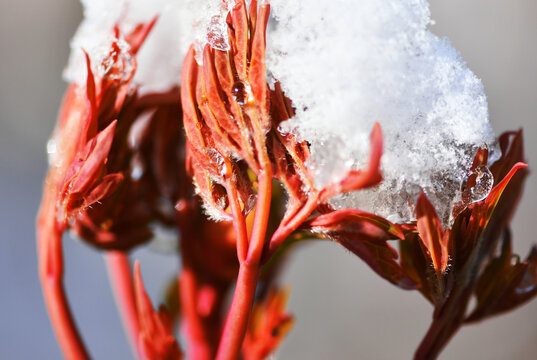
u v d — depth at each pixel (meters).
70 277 0.79
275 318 0.38
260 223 0.30
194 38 0.31
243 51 0.30
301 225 0.31
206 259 0.37
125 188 0.34
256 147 0.30
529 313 0.76
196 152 0.31
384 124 0.29
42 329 0.78
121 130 0.33
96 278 0.80
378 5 0.29
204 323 0.37
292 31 0.30
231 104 0.30
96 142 0.32
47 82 0.93
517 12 0.86
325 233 0.31
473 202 0.31
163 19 0.36
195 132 0.31
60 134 0.34
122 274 0.39
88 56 0.32
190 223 0.37
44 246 0.35
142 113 0.36
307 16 0.30
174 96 0.36
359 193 0.30
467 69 0.31
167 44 0.36
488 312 0.33
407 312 0.75
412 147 0.30
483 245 0.32
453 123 0.30
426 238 0.30
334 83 0.29
